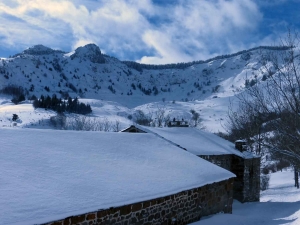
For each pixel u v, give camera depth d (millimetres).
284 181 42344
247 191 21984
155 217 10742
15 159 9023
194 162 14883
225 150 21844
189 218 12711
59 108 86812
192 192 12969
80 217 8062
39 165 9188
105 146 12609
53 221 7203
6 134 10305
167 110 139000
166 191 10664
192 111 124625
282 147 10930
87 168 10156
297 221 12586
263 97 10766
